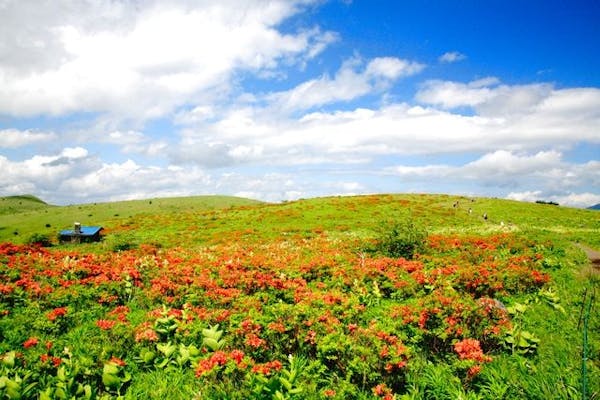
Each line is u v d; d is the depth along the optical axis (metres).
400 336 9.70
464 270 16.44
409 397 7.75
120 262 19.77
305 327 9.86
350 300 12.22
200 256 23.88
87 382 8.12
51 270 17.36
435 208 69.88
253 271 15.77
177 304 13.91
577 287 15.56
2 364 8.18
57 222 92.62
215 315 10.84
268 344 9.52
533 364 9.46
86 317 12.43
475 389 8.46
